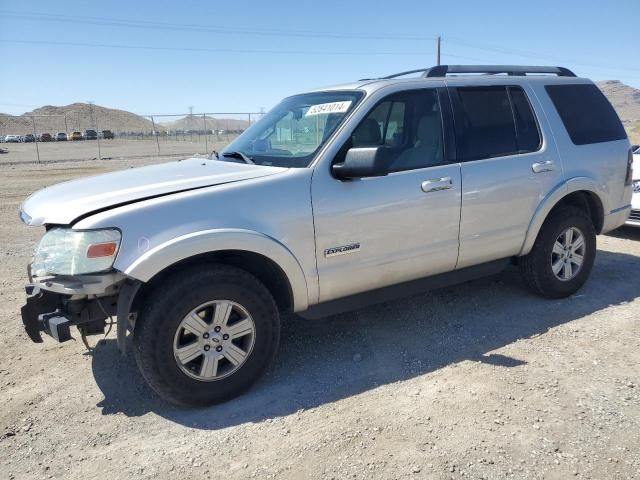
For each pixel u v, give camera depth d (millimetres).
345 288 3701
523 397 3229
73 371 3783
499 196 4234
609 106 5199
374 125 3766
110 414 3244
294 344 4105
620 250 6484
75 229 2982
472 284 5289
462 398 3246
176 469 2717
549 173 4516
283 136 4039
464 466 2633
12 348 4172
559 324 4297
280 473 2652
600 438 2816
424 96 4051
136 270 2928
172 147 37375
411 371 3625
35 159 26359
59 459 2830
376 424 3016
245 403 3318
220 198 3209
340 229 3559
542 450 2734
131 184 3453
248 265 3535
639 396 3209
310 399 3332
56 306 3242
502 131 4371
